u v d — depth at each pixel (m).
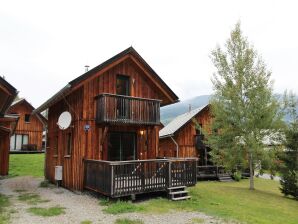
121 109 14.25
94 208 10.26
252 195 15.33
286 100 17.17
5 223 8.11
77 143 14.09
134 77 16.06
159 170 12.27
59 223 8.30
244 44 17.58
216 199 13.04
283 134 17.08
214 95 17.94
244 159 17.31
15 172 21.83
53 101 15.47
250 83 16.98
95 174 12.41
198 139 25.39
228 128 17.22
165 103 17.70
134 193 11.40
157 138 16.36
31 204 10.86
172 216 9.29
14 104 33.66
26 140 34.94
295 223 9.78
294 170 16.36
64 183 15.28
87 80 13.88
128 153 15.32
